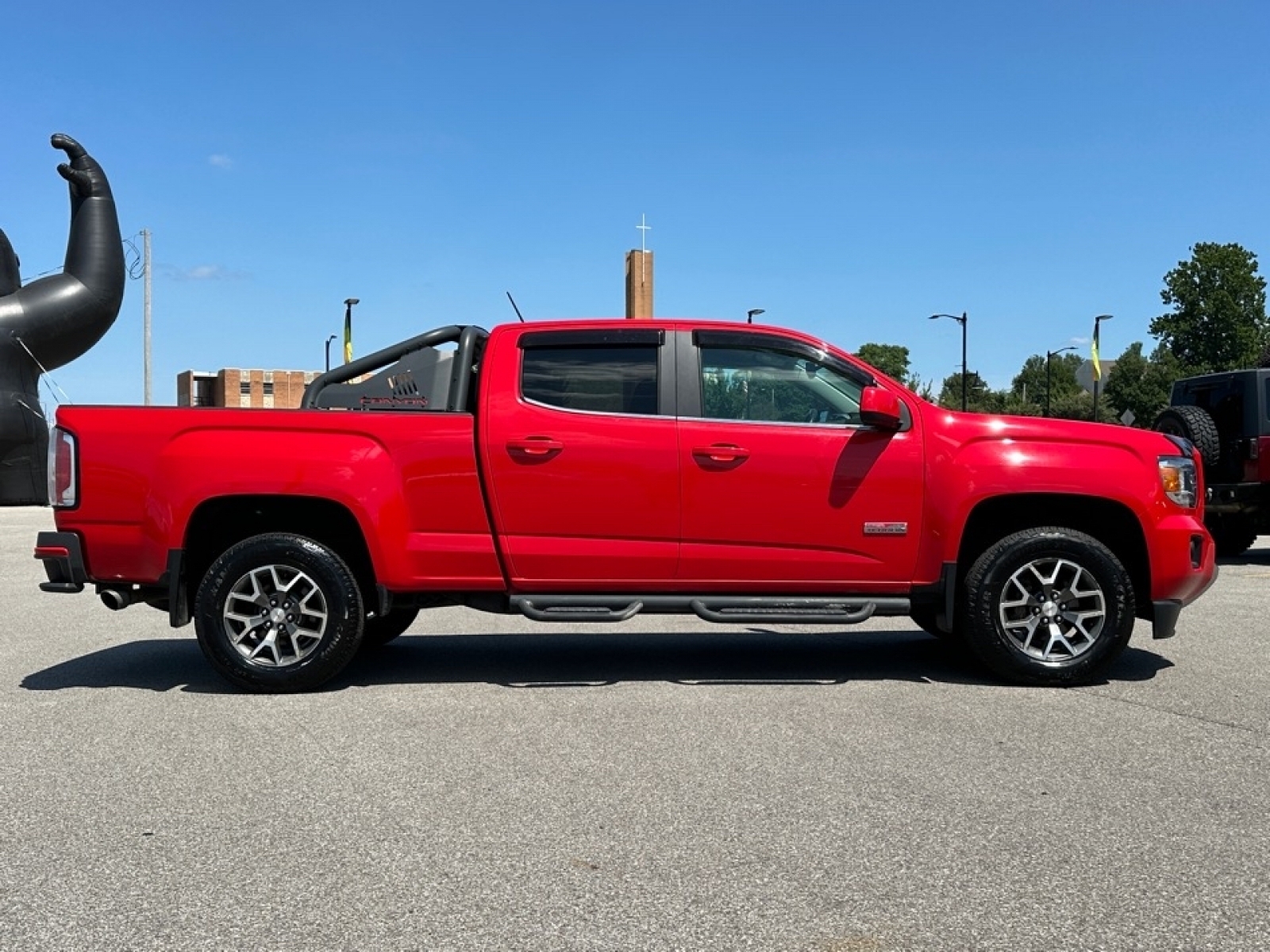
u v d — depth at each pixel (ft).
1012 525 20.51
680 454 19.25
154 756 15.38
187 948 9.56
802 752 15.42
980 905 10.34
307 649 19.24
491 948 9.53
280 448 19.04
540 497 19.20
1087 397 230.27
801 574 19.51
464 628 27.32
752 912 10.21
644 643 24.79
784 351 19.90
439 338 21.27
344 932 9.85
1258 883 10.84
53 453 19.27
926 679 20.48
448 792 13.75
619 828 12.42
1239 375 40.47
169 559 18.94
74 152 98.12
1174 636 24.63
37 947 9.57
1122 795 13.52
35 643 24.90
